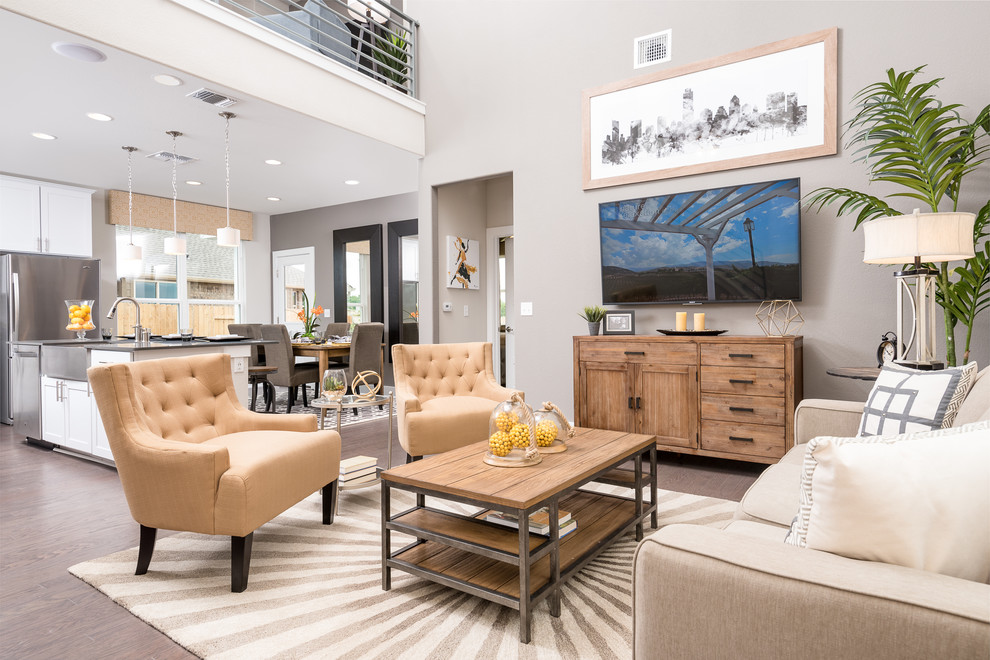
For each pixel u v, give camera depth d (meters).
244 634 1.66
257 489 1.96
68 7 2.73
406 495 2.97
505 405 2.08
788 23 3.46
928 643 0.71
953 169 2.68
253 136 4.46
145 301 6.84
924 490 0.84
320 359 5.43
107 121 4.11
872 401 1.82
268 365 5.44
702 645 0.90
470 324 5.73
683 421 3.46
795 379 3.14
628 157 4.00
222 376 2.63
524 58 4.49
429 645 1.61
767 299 3.47
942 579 0.79
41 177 5.82
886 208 2.85
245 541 1.93
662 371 3.53
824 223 3.37
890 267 3.19
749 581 0.85
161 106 3.80
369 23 5.26
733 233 3.56
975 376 1.61
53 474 3.40
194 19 3.28
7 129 4.30
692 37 3.78
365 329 5.40
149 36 3.05
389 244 6.83
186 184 6.21
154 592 1.92
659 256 3.83
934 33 3.07
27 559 2.21
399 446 4.01
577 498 2.51
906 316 3.16
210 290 7.53
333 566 2.13
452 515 2.05
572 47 4.27
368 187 6.36
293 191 6.57
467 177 4.80
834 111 3.30
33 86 3.45
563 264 4.33
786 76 3.45
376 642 1.62
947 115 3.04
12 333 4.89
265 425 2.58
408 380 3.55
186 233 7.24
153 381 2.32
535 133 4.45
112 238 6.53
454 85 4.87
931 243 2.32
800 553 0.89
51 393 3.94
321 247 7.56
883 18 3.20
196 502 1.93
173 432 2.32
